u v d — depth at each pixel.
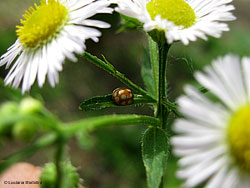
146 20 0.06
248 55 0.13
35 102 0.05
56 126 0.05
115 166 0.13
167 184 0.10
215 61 0.05
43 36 0.06
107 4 0.06
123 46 0.17
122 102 0.07
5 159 0.05
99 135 0.13
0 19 0.17
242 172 0.05
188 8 0.06
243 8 0.19
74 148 0.14
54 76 0.06
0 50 0.15
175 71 0.13
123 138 0.13
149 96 0.07
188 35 0.06
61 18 0.06
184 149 0.05
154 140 0.06
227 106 0.05
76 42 0.06
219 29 0.06
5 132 0.05
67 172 0.05
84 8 0.06
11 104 0.05
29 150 0.05
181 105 0.05
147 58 0.08
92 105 0.07
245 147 0.05
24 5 0.18
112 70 0.07
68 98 0.15
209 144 0.05
